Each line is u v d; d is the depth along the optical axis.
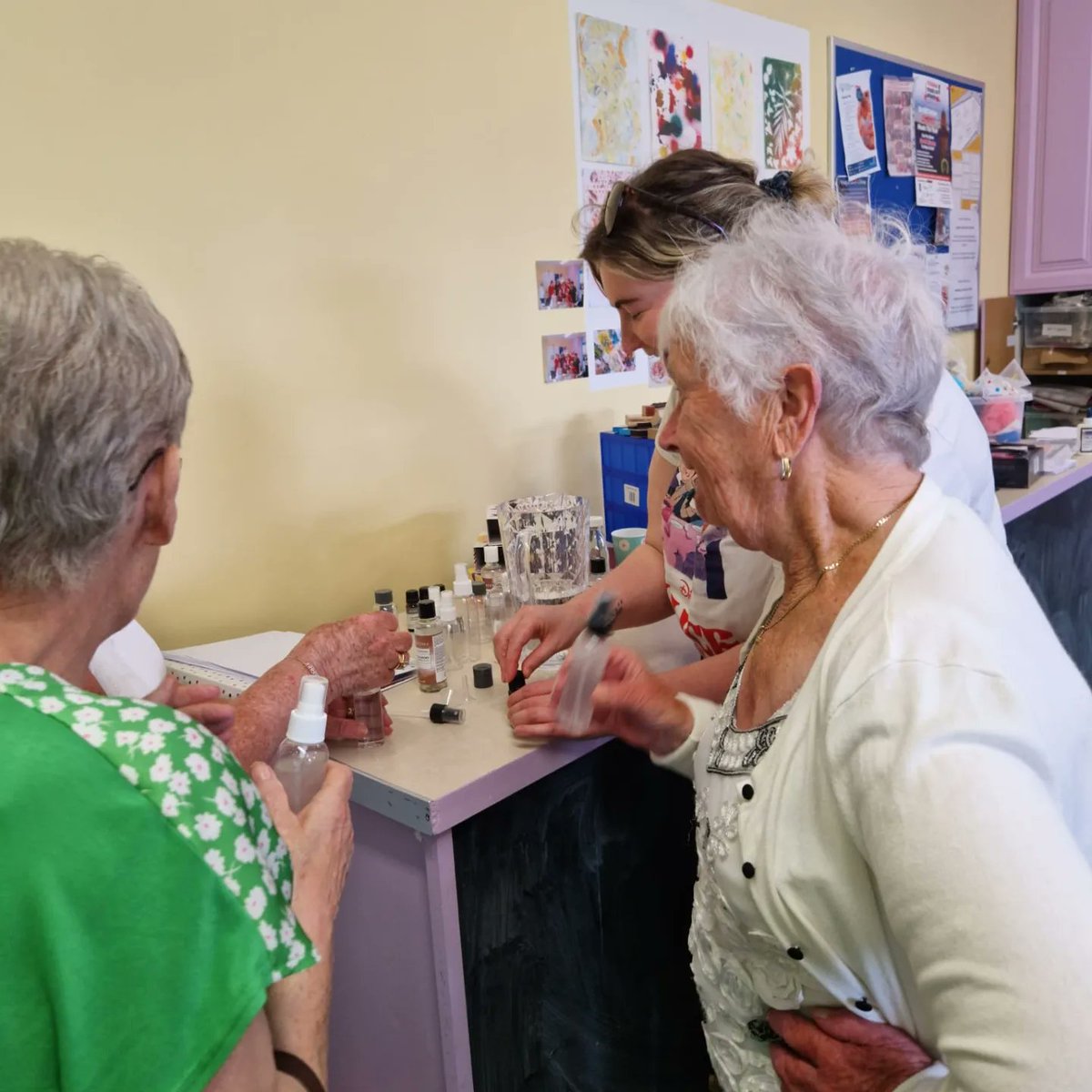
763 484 0.82
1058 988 0.55
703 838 0.89
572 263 2.03
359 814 1.12
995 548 0.77
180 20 1.38
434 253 1.75
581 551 1.59
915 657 0.67
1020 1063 0.55
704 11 2.24
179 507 1.46
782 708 0.81
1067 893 0.57
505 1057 1.19
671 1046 1.42
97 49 1.30
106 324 0.58
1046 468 2.27
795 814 0.75
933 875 0.59
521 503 1.63
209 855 0.54
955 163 3.25
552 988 1.23
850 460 0.80
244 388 1.51
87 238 1.32
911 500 0.79
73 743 0.53
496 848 1.13
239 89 1.45
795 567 0.85
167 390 0.62
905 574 0.73
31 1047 0.50
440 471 1.83
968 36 3.27
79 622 0.63
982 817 0.59
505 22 1.82
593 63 2.00
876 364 0.77
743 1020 0.91
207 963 0.52
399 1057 1.18
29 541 0.58
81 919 0.50
